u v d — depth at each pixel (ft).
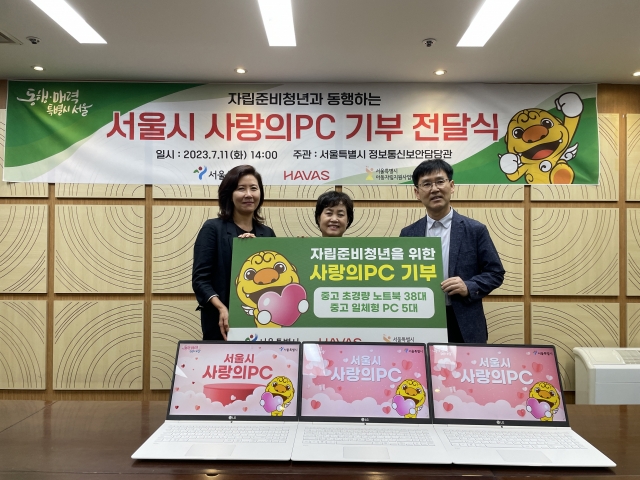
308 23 8.53
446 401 4.01
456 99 11.35
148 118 11.25
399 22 8.50
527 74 10.82
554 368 4.12
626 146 11.35
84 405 4.74
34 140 11.18
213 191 11.22
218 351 4.29
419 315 5.35
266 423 3.96
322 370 4.16
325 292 5.39
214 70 10.65
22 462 3.37
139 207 11.19
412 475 3.20
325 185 11.27
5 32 8.91
